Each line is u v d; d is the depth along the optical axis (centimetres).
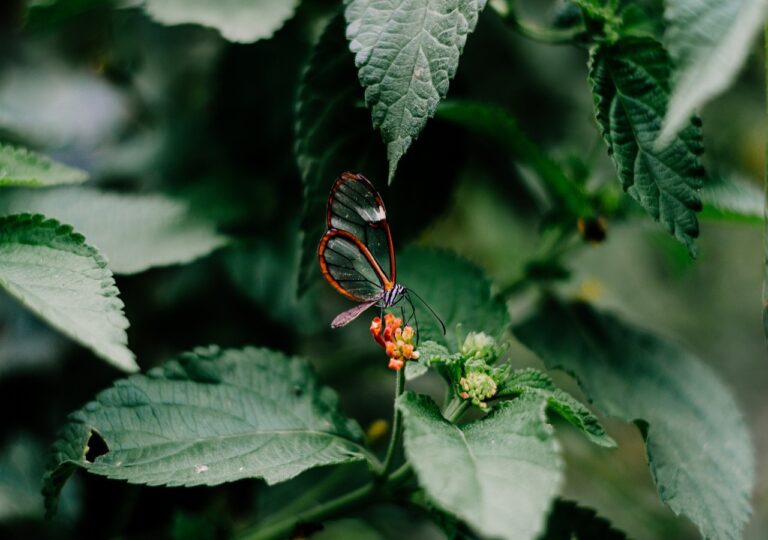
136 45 46
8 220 31
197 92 45
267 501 43
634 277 65
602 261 64
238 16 36
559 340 39
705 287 77
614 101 33
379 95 32
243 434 34
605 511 52
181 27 45
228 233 40
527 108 48
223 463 33
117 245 37
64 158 44
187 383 34
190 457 33
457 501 28
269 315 42
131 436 33
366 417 44
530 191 43
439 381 46
